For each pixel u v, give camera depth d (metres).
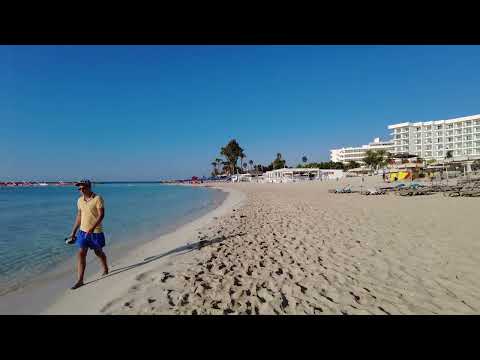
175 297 4.14
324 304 3.84
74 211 18.91
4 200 30.97
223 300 4.00
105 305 3.98
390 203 15.68
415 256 5.75
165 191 55.38
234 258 6.02
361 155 129.75
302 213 12.74
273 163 117.25
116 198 32.50
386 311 3.62
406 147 109.31
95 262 6.71
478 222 9.08
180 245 7.72
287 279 4.73
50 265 6.59
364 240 7.21
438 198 17.75
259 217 12.12
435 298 3.93
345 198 20.31
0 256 7.41
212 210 17.36
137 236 9.86
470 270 4.89
